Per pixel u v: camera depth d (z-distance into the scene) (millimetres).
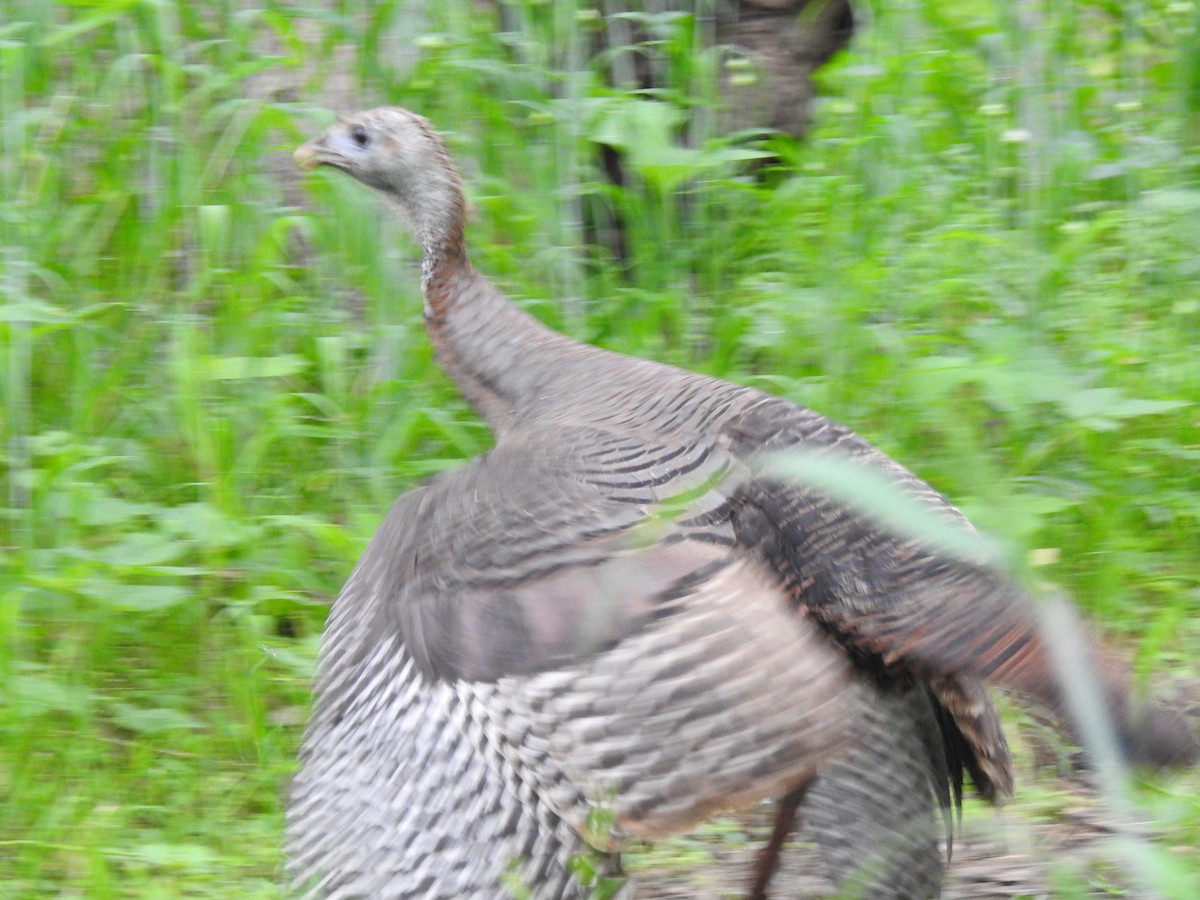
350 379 14469
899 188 15625
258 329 14117
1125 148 17109
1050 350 14133
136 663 12352
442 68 15438
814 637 7555
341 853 7805
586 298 15539
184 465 13961
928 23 17031
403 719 7770
